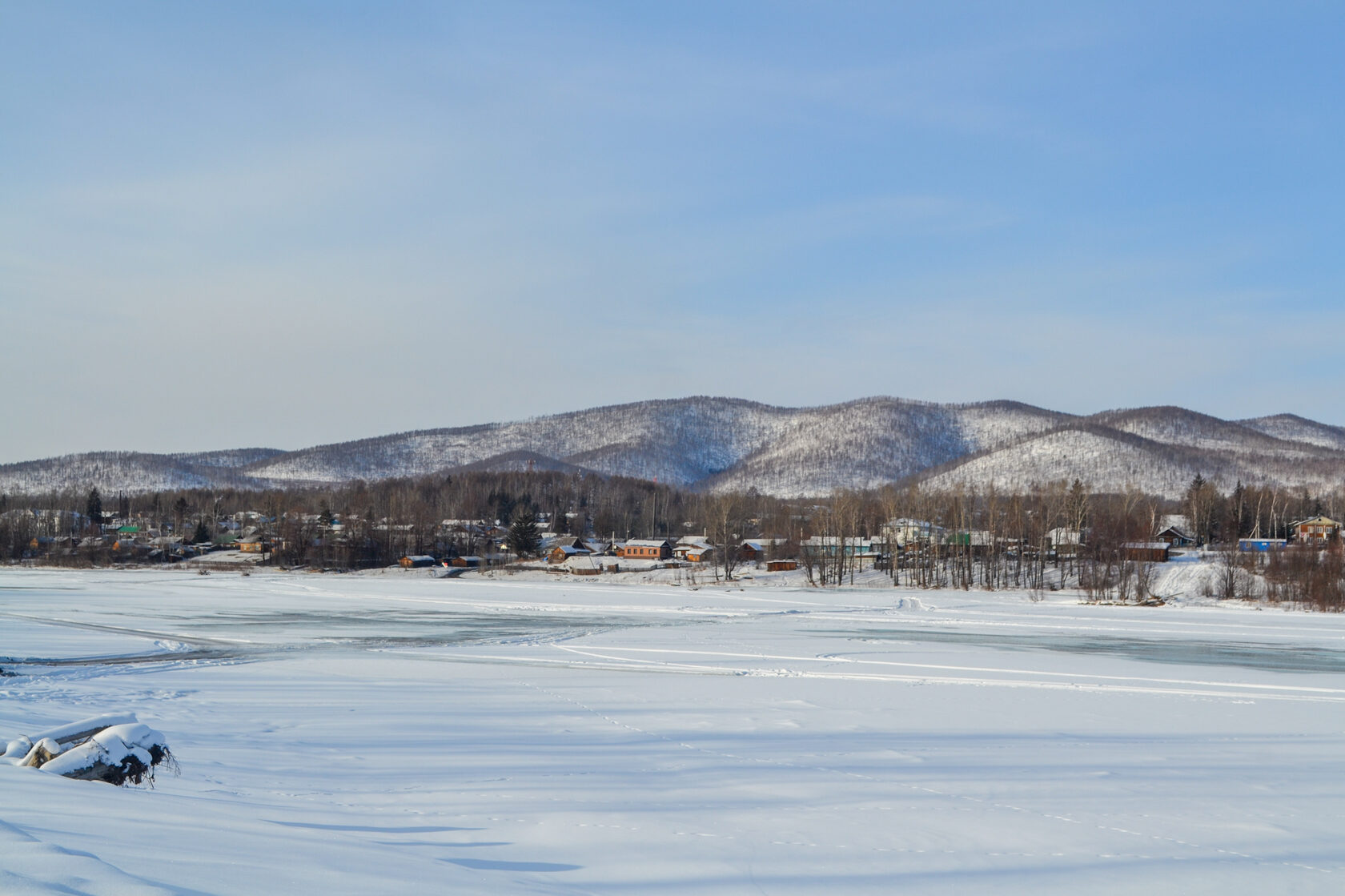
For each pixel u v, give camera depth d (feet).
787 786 65.77
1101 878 46.26
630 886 41.50
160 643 206.18
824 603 338.13
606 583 479.41
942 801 61.72
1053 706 112.88
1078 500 481.46
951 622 263.29
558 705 111.55
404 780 66.28
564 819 54.08
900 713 105.60
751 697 120.67
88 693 119.34
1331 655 183.42
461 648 196.85
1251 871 47.91
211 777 62.49
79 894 21.74
